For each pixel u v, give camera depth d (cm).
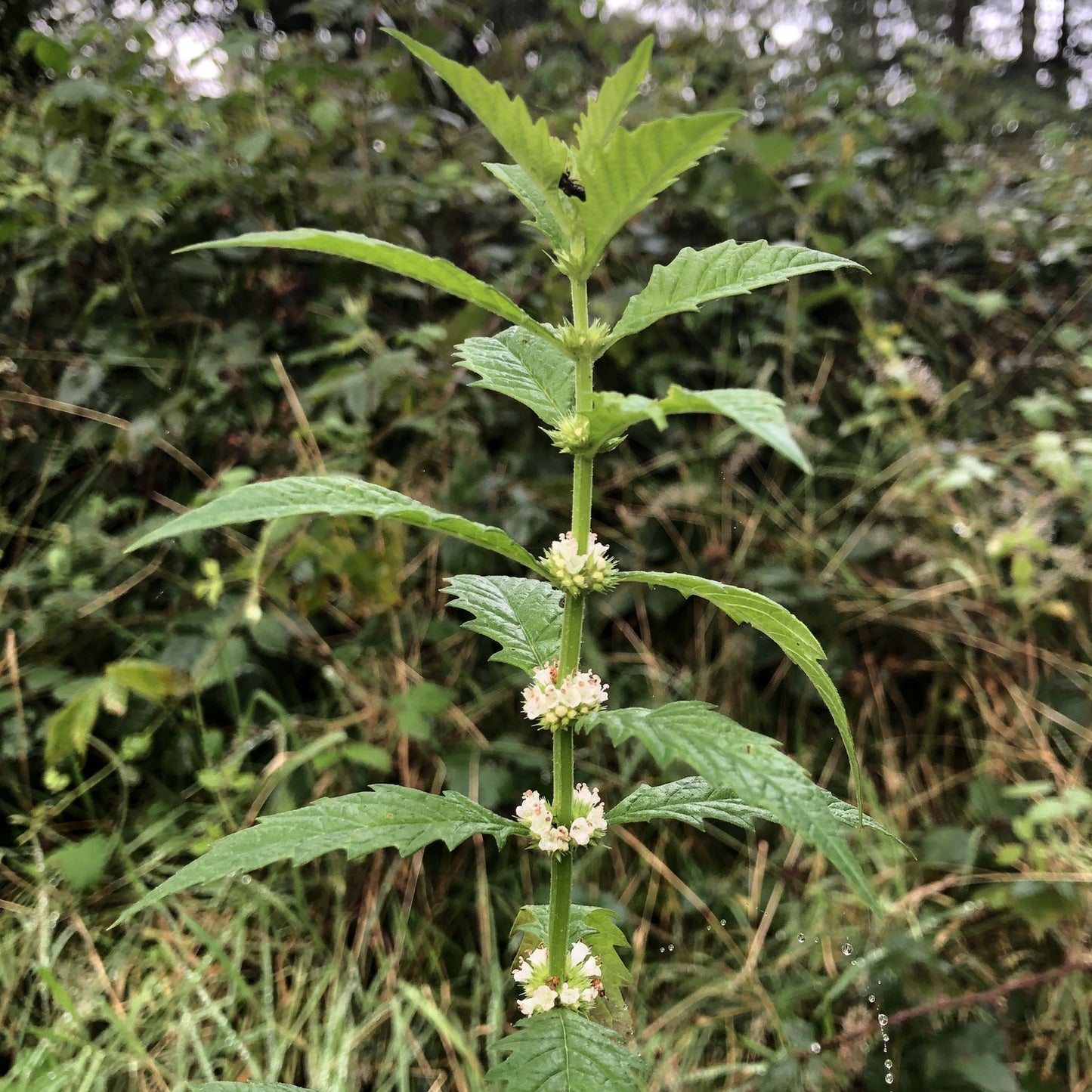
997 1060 31
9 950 32
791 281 47
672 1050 32
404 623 42
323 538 38
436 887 37
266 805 37
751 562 44
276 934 34
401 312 48
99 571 40
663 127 15
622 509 43
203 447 44
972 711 43
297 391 45
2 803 37
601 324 17
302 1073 31
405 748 38
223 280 45
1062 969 32
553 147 16
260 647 40
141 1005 31
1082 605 43
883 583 43
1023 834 35
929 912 37
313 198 47
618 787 39
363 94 50
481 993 33
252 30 51
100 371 43
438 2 56
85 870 34
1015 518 43
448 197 48
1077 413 47
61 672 39
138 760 39
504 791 37
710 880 38
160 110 46
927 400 46
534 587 21
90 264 46
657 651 44
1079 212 53
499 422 45
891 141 58
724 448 45
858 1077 31
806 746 42
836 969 35
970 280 52
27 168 47
